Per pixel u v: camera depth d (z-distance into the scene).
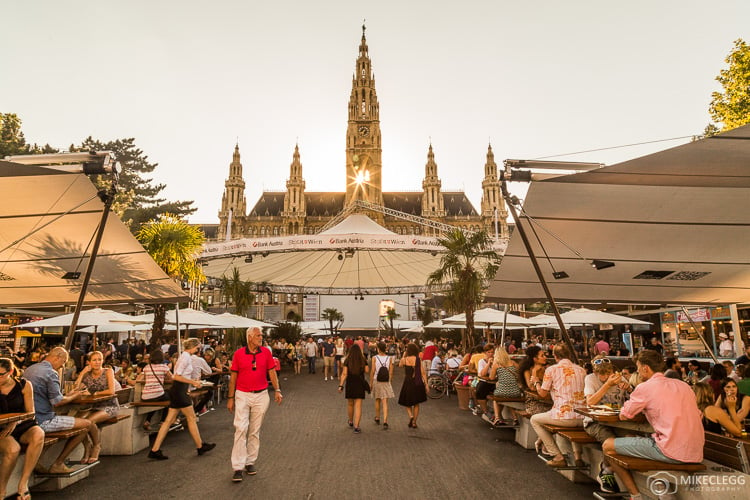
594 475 5.68
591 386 6.21
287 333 40.53
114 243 7.86
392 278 38.66
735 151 4.84
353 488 5.52
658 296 10.37
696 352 20.28
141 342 22.86
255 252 25.81
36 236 7.67
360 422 10.13
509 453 7.23
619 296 10.45
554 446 6.22
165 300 10.97
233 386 6.25
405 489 5.48
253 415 6.18
